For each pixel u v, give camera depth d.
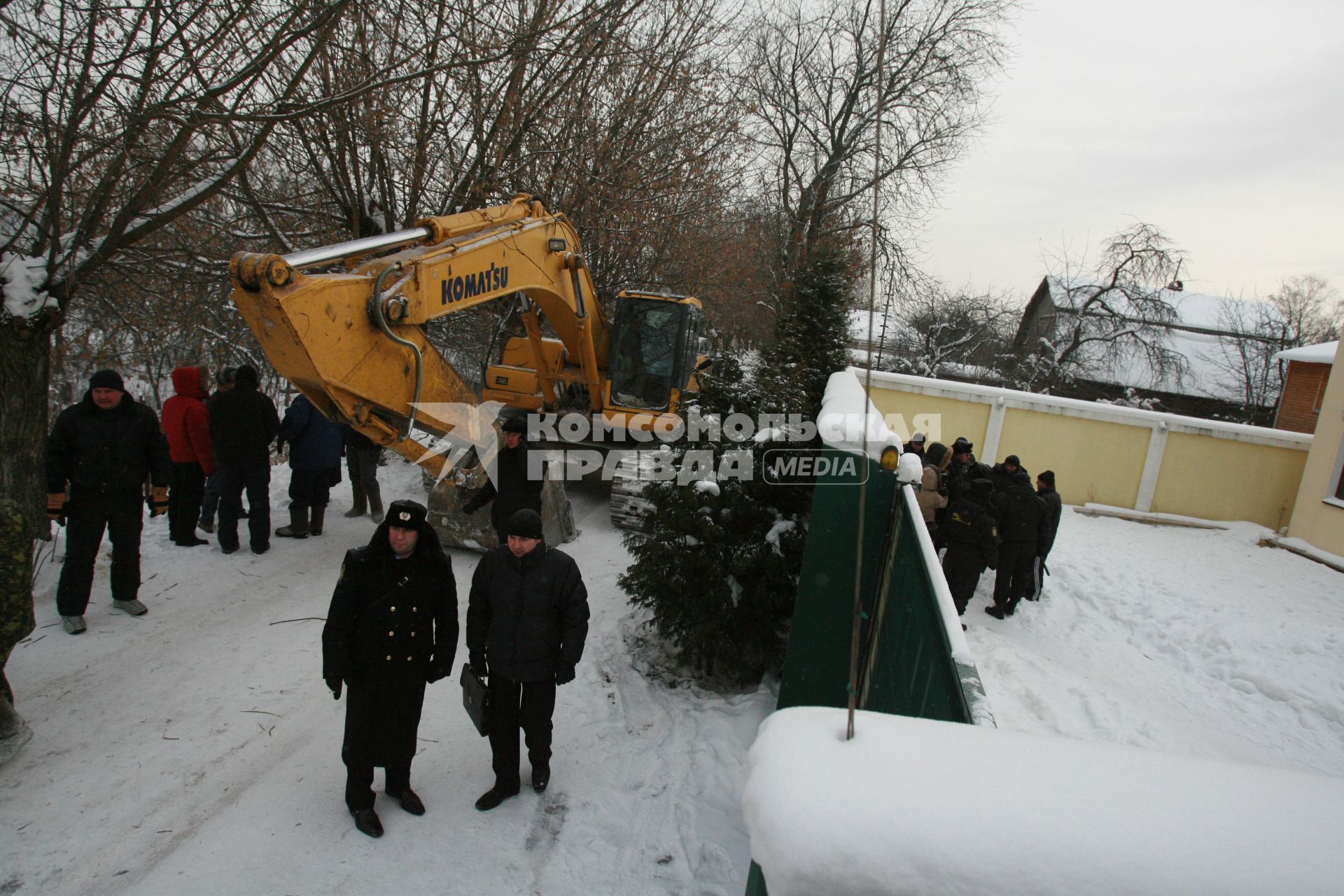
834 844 1.10
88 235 5.74
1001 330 29.47
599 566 7.17
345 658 3.23
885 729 1.31
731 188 13.66
